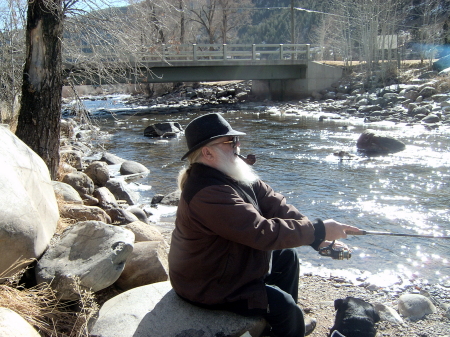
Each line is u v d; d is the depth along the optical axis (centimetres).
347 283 429
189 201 253
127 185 877
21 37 795
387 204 696
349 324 286
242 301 262
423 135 1361
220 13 4322
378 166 973
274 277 294
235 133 258
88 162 1097
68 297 290
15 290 278
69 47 680
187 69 2648
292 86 2922
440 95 1855
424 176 870
